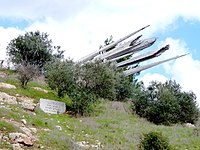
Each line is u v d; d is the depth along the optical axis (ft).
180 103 100.63
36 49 128.67
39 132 58.70
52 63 99.86
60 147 54.19
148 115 96.17
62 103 83.66
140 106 96.94
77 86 91.56
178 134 76.07
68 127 69.05
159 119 95.09
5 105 68.23
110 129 74.13
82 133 67.00
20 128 56.24
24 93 85.10
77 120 77.87
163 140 59.67
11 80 92.99
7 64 121.08
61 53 136.87
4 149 48.11
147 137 60.03
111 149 58.80
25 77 91.30
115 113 91.71
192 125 94.73
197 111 101.81
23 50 128.36
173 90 105.09
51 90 96.32
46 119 68.49
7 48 128.67
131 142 64.95
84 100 85.10
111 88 95.71
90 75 93.15
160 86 100.63
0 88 82.53
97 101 93.50
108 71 95.81
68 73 91.97
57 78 91.30
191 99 101.50
